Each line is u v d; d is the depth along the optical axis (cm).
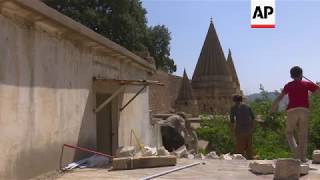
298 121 975
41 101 834
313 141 2388
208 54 5991
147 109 1794
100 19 3906
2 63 694
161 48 4591
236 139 1362
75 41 1014
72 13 3850
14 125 731
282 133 2572
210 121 2794
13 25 730
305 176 866
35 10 720
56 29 882
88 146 1103
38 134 820
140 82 1190
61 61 934
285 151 2392
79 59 1044
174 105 4769
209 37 6088
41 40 835
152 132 1842
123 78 1449
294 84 977
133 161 966
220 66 5903
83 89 1068
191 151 1944
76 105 1021
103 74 1230
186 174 904
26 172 771
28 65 782
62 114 938
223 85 5794
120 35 4053
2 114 693
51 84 880
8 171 709
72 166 957
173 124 1958
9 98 716
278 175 825
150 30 4550
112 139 1317
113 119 1325
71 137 990
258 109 2761
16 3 677
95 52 1162
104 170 949
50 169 873
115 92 1190
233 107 1366
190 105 4856
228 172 936
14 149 730
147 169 962
